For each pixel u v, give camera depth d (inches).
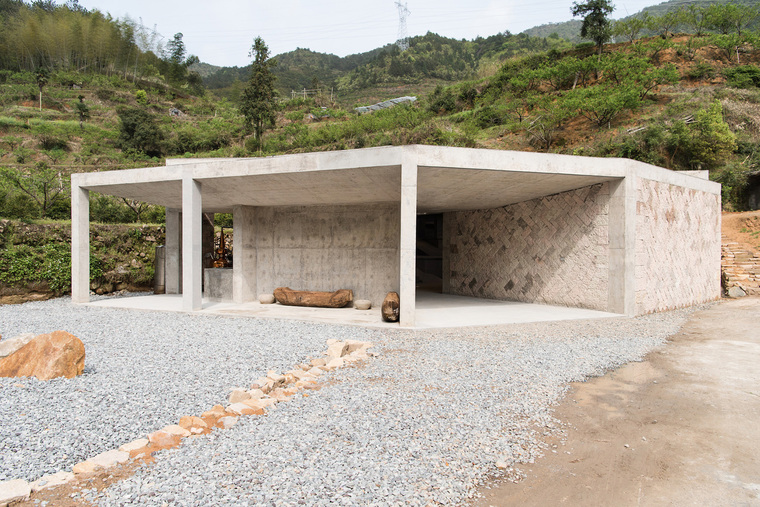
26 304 435.2
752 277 529.0
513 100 1405.0
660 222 400.5
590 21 1565.0
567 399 172.9
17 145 1312.7
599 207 379.9
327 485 103.2
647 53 1476.4
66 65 2222.0
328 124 1584.6
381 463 114.9
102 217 642.2
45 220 529.0
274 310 396.5
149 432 134.5
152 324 319.6
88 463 111.9
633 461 123.9
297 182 352.8
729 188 819.4
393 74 3973.9
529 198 445.7
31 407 150.6
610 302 371.6
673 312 398.0
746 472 117.2
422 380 189.0
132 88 2197.3
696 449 131.0
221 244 626.2
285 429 136.6
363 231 433.4
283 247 462.3
